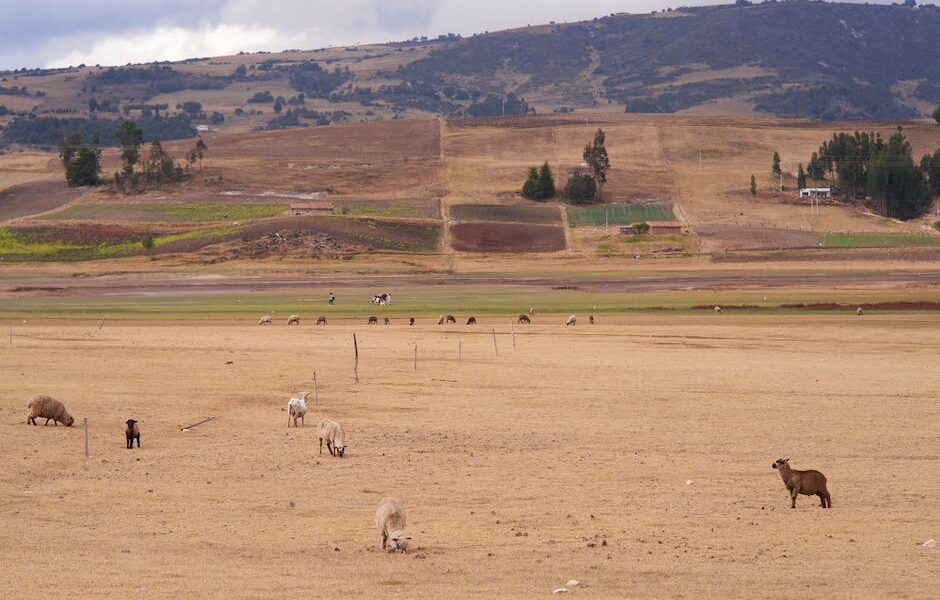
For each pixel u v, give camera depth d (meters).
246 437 43.91
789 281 150.00
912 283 144.12
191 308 119.62
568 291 141.62
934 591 22.72
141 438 43.12
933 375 64.88
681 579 23.59
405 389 58.72
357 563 24.77
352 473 36.78
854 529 28.94
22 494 32.31
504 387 59.56
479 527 29.03
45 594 21.33
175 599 21.22
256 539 27.30
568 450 41.41
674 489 34.38
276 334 91.56
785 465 31.89
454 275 172.38
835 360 73.00
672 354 76.25
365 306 121.69
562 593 22.23
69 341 83.69
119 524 28.80
